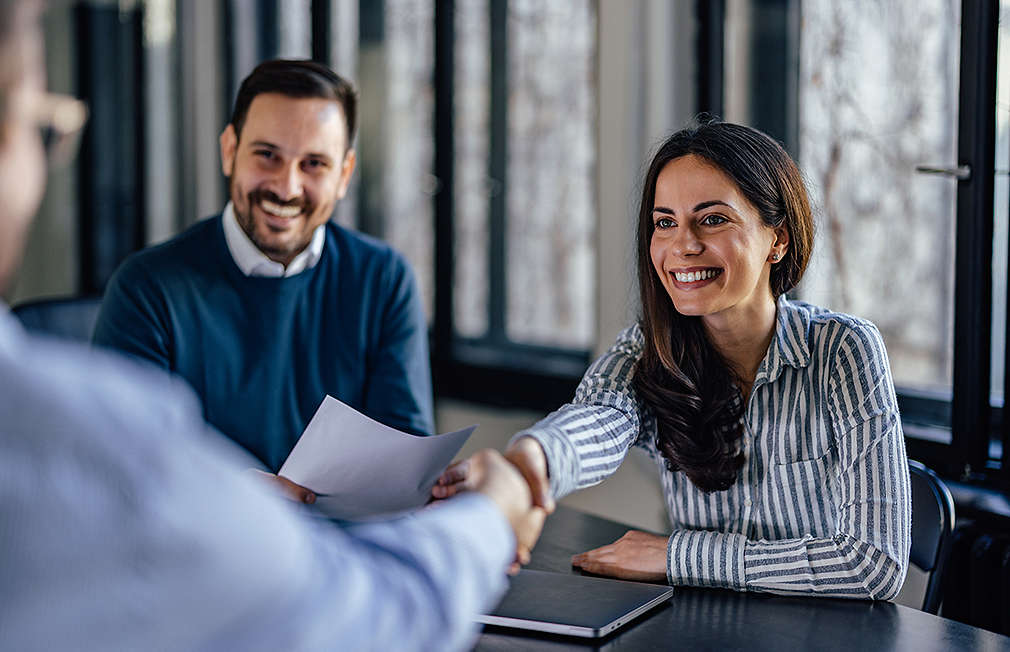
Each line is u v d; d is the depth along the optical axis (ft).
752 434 5.00
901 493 4.60
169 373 6.33
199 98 14.16
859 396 4.72
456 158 11.07
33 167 1.61
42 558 1.50
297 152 6.25
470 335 11.16
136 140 14.75
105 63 14.73
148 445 1.65
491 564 2.33
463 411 10.71
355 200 12.30
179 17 14.33
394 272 6.88
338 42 12.44
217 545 1.67
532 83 10.16
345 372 6.66
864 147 7.68
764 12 8.29
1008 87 6.70
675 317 4.98
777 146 4.80
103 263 15.11
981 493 6.56
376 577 2.03
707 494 5.13
